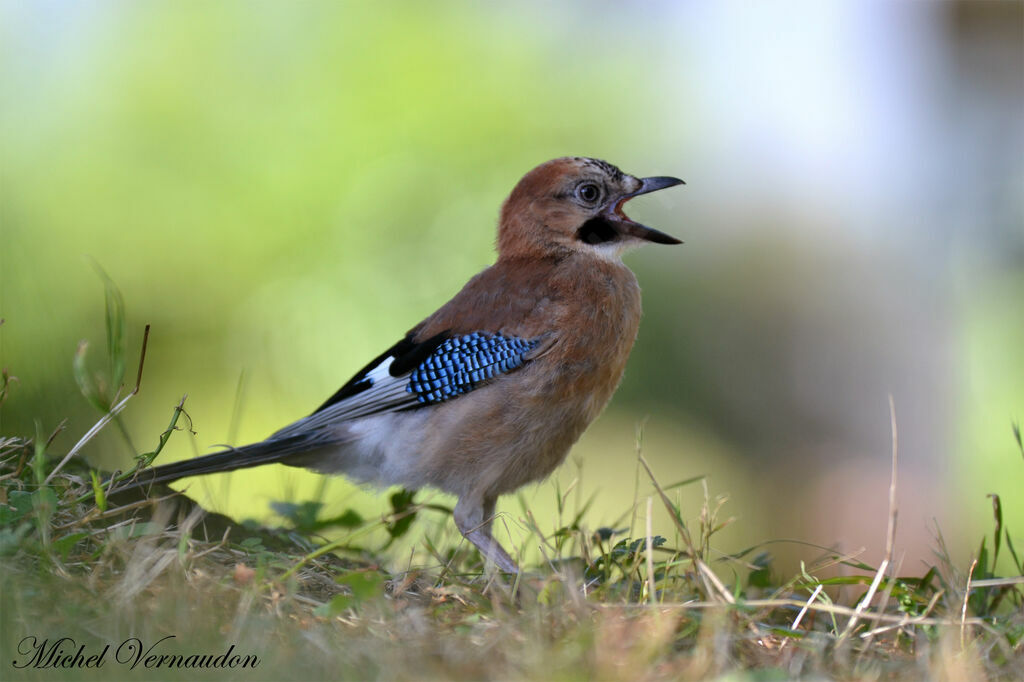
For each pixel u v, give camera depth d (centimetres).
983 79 1371
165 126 1487
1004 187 1366
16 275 1020
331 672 379
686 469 1444
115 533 465
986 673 433
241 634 401
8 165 1431
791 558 1431
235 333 1408
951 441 1380
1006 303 1366
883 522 1386
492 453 644
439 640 423
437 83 1545
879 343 1449
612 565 565
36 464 502
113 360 550
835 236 1488
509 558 632
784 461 1484
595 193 698
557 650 411
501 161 1524
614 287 669
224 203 1463
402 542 655
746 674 408
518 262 691
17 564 437
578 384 650
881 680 426
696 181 1575
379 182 1492
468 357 641
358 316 1432
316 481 1031
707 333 1534
